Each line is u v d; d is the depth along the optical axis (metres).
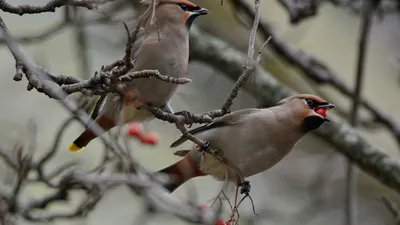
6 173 10.45
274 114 8.16
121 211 13.23
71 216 9.29
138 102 8.08
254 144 8.00
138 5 8.51
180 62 8.42
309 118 8.23
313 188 13.80
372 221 14.55
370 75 15.66
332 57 15.62
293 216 13.41
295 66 12.22
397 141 12.27
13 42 6.83
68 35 13.92
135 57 8.28
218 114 7.10
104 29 12.89
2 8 6.93
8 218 8.66
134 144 12.62
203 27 13.67
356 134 11.40
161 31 8.38
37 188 11.25
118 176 8.83
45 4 6.98
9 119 13.52
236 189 7.83
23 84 14.02
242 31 13.90
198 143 7.34
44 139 13.32
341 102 15.77
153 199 10.30
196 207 9.91
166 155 13.12
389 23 15.34
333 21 15.64
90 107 8.49
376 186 14.82
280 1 11.23
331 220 14.14
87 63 11.35
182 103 13.69
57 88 6.61
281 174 14.73
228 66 12.12
